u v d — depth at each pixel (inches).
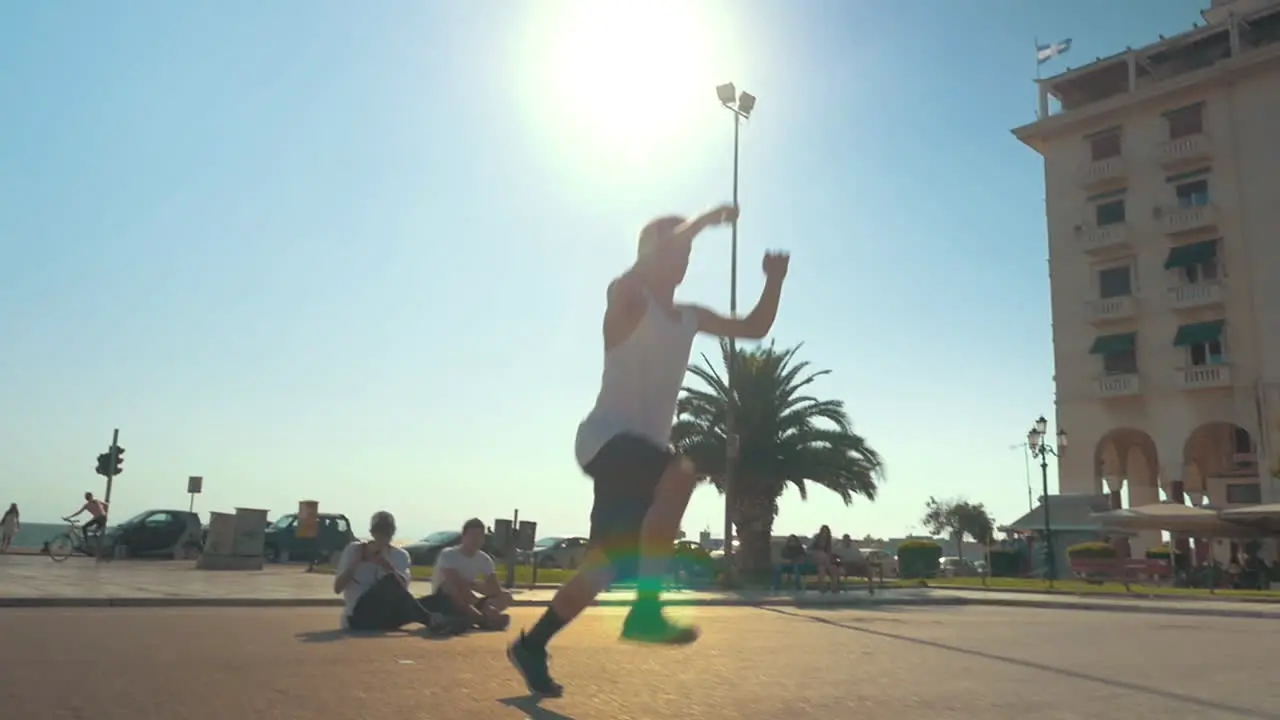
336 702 141.7
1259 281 1644.9
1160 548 1792.6
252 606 492.4
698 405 1256.8
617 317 149.4
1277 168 1653.5
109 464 988.6
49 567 811.4
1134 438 1913.1
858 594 898.7
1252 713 154.7
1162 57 1873.8
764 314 164.7
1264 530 1323.8
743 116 1307.8
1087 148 1884.8
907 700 159.8
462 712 135.6
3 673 168.7
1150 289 1769.2
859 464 1256.8
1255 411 1624.0
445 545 1317.7
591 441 148.1
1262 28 1769.2
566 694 154.5
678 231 154.4
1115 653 259.0
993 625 408.8
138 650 216.1
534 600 637.3
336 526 1261.1
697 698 154.9
